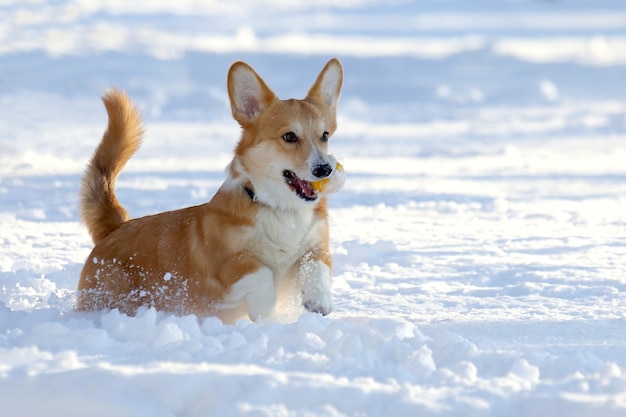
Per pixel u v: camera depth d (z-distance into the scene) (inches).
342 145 1053.8
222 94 1524.4
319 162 335.9
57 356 231.0
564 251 489.7
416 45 2362.2
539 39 2618.1
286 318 346.0
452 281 424.2
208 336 268.4
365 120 1339.8
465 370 234.4
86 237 535.2
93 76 1574.8
